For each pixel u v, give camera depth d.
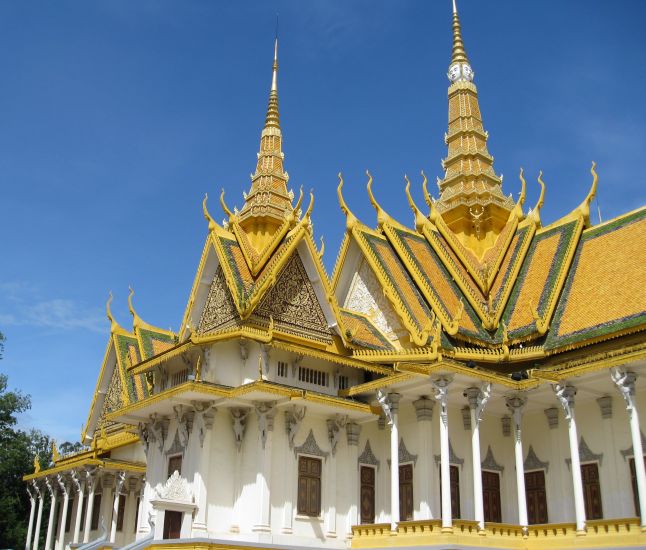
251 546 27.92
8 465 59.81
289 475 30.59
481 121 47.78
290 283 34.56
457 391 30.06
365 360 33.44
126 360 49.19
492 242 42.41
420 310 35.44
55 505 48.94
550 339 33.25
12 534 57.69
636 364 26.33
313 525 30.83
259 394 29.72
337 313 34.72
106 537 41.38
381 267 36.44
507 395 30.86
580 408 31.36
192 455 30.66
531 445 32.78
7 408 60.53
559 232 39.16
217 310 34.81
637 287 32.06
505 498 32.44
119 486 43.25
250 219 38.25
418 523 27.86
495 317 36.03
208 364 31.50
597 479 29.95
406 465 31.42
